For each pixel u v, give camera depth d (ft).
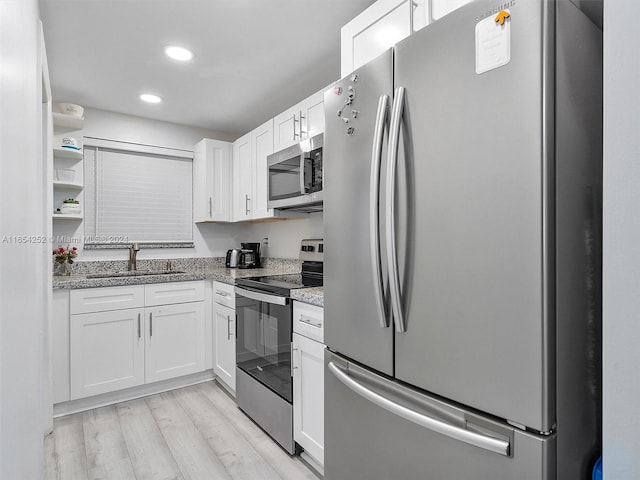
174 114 10.52
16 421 2.17
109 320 8.34
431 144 3.32
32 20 3.52
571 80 2.74
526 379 2.66
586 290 2.86
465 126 3.04
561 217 2.66
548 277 2.58
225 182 11.28
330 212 4.71
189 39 6.68
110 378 8.33
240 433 7.15
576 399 2.79
